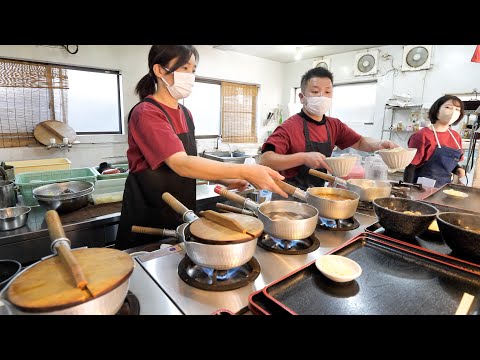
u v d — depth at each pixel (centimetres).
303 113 164
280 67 493
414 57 349
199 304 55
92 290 42
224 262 58
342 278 61
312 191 104
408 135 370
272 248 78
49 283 43
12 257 126
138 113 102
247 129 468
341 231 92
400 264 73
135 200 113
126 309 52
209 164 85
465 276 67
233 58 424
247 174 84
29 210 140
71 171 194
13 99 264
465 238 72
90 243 146
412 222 83
